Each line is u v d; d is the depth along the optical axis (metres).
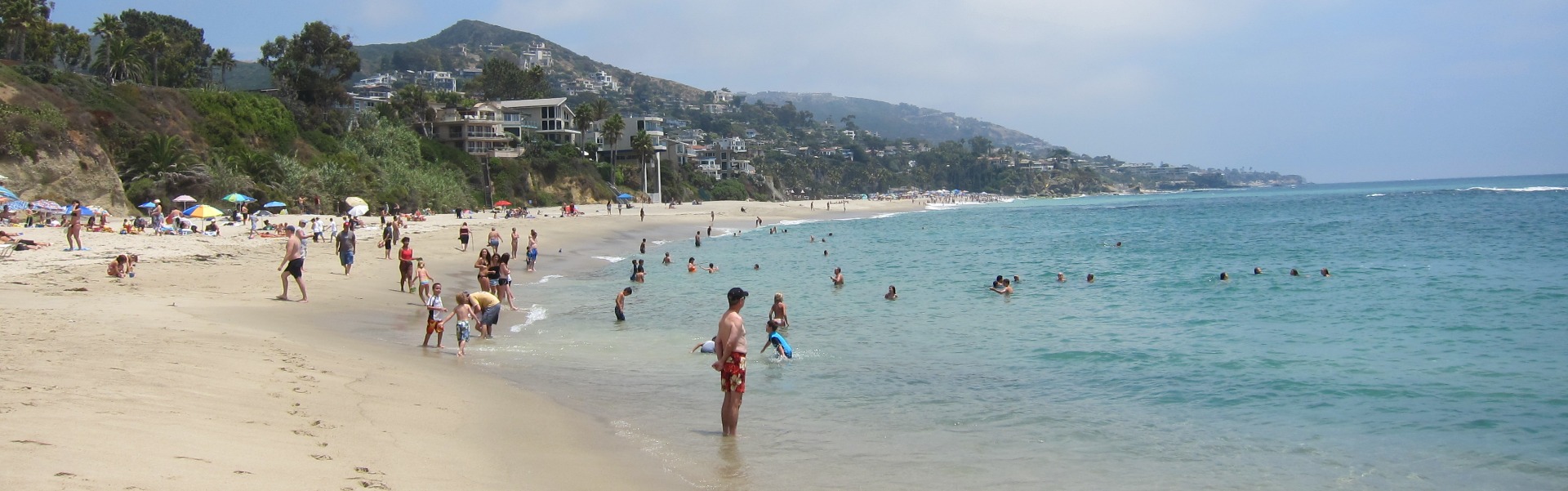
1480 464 9.43
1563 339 17.38
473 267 34.62
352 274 29.14
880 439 10.55
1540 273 30.16
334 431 8.86
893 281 32.47
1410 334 18.55
